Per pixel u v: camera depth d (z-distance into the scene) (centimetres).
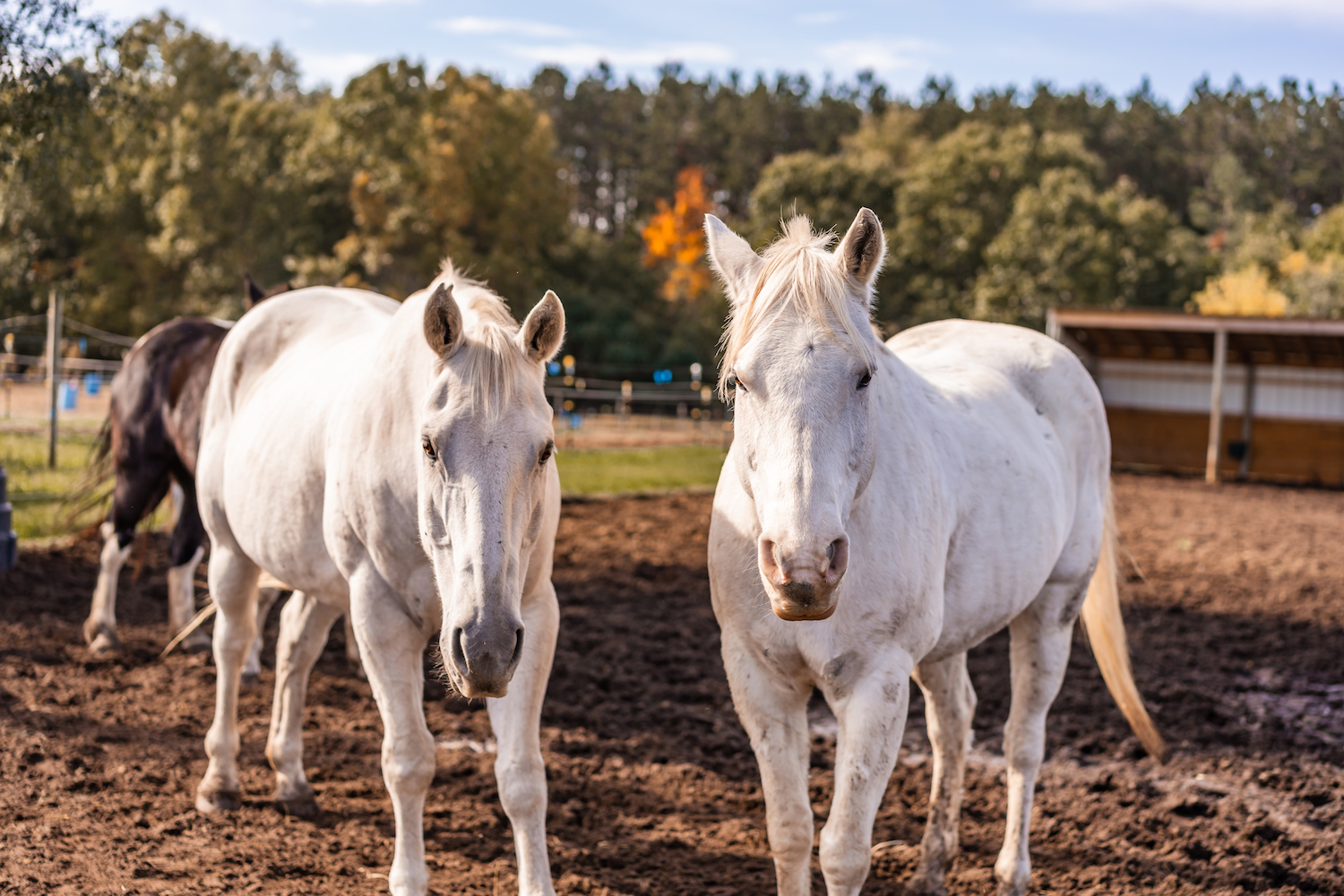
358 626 305
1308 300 3781
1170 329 1859
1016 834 340
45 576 745
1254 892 351
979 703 560
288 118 3950
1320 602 835
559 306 271
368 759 441
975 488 314
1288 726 535
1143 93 9162
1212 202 6944
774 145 6481
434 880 333
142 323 3488
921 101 8006
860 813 259
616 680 573
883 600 269
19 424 1564
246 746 450
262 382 390
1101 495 407
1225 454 1962
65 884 312
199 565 830
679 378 3725
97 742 441
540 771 298
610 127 7088
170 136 3625
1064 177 3819
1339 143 7750
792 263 247
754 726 278
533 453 255
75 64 733
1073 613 377
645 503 1277
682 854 363
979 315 3688
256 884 322
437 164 3506
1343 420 1852
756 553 269
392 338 306
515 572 250
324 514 318
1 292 3309
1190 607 809
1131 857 375
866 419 249
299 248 3612
